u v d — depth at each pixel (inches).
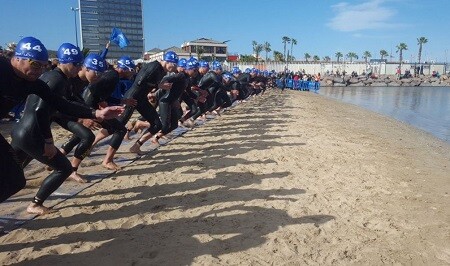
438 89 2532.0
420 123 760.3
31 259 139.6
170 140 374.3
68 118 209.6
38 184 222.5
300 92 1614.2
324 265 142.9
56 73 172.7
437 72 3617.1
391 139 483.2
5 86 123.5
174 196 211.8
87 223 171.8
